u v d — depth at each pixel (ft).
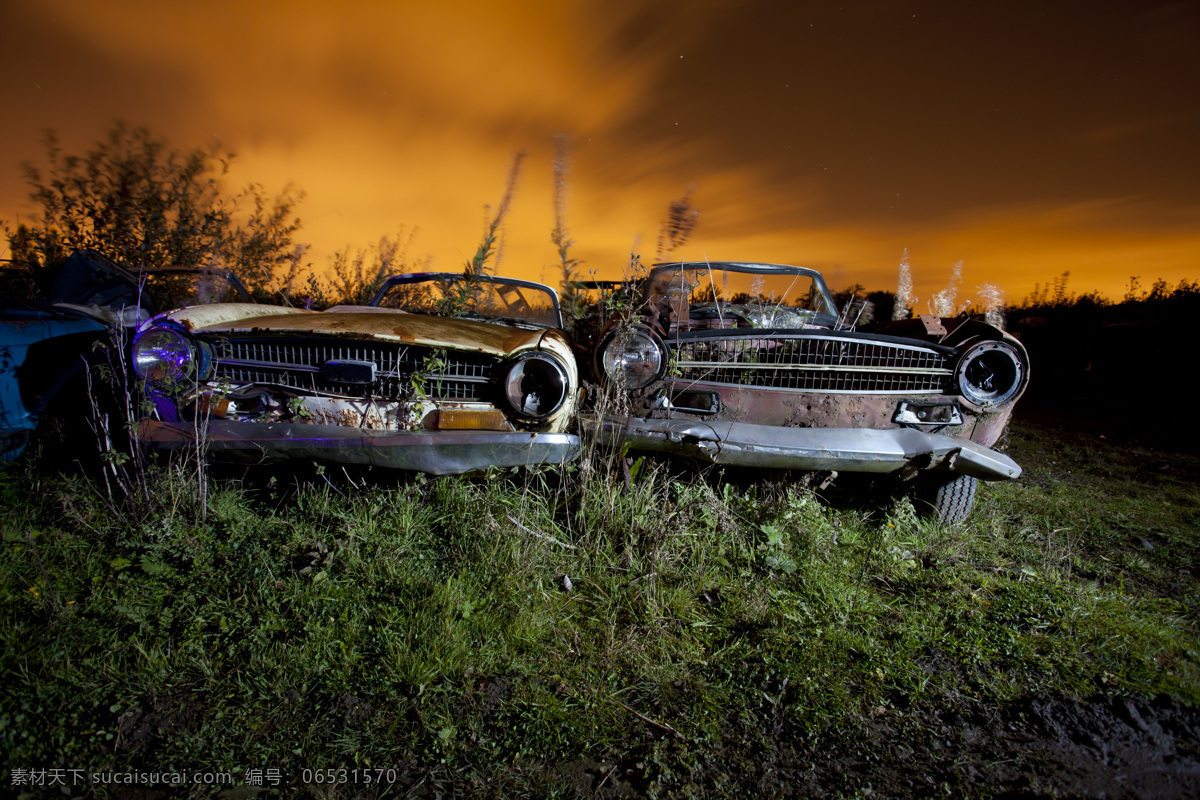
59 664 5.84
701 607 7.74
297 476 9.89
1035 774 5.30
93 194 17.02
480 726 5.62
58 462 10.20
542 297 13.15
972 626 7.48
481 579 7.74
